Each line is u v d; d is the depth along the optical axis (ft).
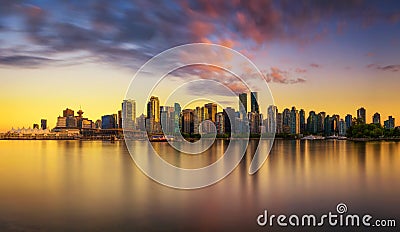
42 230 63.46
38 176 125.80
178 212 74.43
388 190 97.55
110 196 90.43
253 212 74.02
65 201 84.79
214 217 71.00
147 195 91.30
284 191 97.35
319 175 126.82
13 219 70.18
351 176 124.47
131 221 68.33
